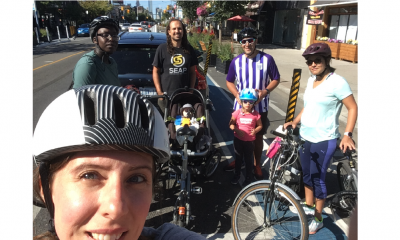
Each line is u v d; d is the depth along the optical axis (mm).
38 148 804
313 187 2803
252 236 2750
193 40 17812
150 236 1063
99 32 2682
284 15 21719
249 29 3463
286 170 3221
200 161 3393
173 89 3914
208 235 2842
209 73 11820
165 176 3826
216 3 18672
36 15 25828
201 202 3400
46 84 9281
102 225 765
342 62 13453
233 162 4176
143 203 825
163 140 883
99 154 773
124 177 797
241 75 3648
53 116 801
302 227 2404
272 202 2566
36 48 20953
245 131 3494
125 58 4441
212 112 6855
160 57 3873
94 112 813
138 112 825
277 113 6746
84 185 772
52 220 901
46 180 842
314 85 2715
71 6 38094
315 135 2686
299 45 19453
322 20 16750
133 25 37344
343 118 6160
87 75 2609
